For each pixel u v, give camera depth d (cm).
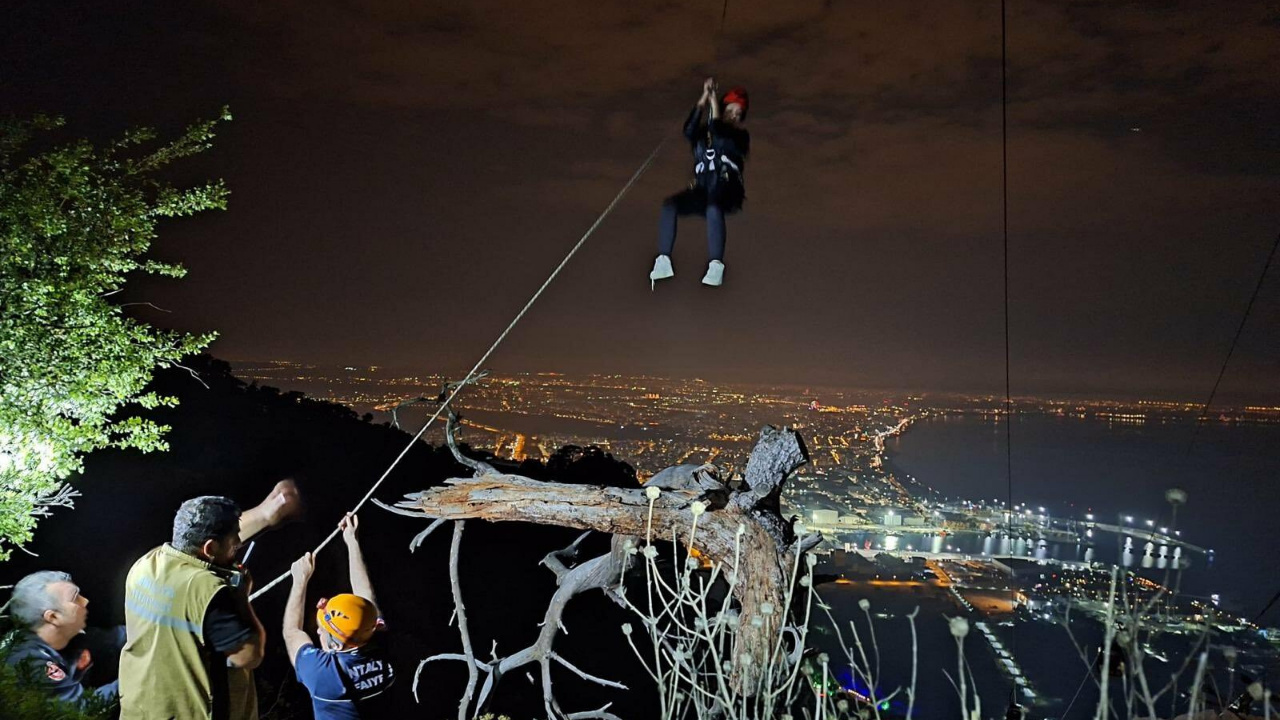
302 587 420
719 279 553
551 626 552
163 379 1652
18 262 607
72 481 1094
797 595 461
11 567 884
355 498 1628
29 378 598
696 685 311
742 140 562
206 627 348
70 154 617
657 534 488
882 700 245
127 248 651
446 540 1770
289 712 830
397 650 1296
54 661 402
